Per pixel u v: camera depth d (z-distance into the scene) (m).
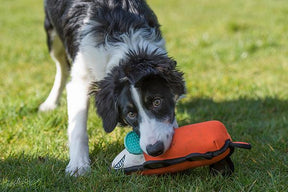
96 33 3.38
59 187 2.90
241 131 3.89
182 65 6.31
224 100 4.86
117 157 2.98
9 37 9.45
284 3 12.16
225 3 13.12
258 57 6.82
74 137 3.34
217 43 7.71
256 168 3.11
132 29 3.32
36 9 13.80
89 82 3.47
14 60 7.28
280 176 2.93
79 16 3.68
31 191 2.81
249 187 2.76
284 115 4.34
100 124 4.07
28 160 3.30
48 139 3.74
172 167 2.73
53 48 4.75
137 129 2.82
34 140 3.76
